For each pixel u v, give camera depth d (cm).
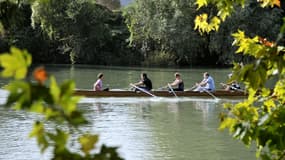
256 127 619
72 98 329
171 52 9156
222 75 7269
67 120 331
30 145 2514
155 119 3422
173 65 9169
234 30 8231
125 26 10362
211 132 2962
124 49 9888
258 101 687
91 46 9881
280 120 618
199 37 8481
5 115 3381
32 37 10056
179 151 2498
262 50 557
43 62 10188
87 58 9888
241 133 622
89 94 4441
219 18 846
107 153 377
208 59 9306
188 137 2825
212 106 4066
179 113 3703
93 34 9794
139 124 3216
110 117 3462
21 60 325
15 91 321
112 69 8419
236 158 2367
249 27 8350
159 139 2761
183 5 8388
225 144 2642
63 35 9831
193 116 3566
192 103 4231
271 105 682
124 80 6438
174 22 8469
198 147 2589
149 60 9275
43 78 324
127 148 2531
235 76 544
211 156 2408
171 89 4556
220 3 748
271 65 569
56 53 10188
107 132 2922
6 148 2456
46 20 9038
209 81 4581
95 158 375
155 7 8669
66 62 10231
